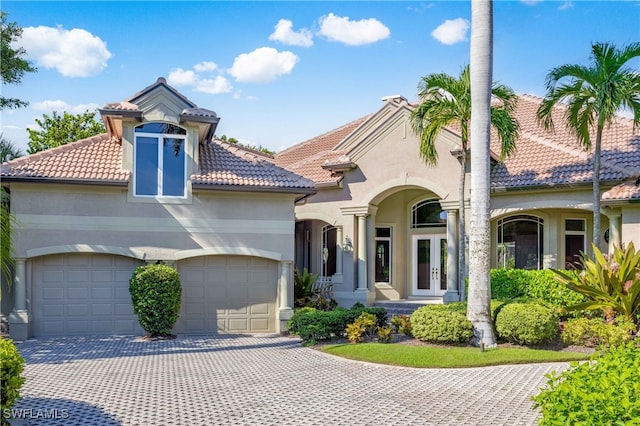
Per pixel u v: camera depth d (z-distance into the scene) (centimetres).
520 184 2183
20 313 2019
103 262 2156
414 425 980
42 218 2075
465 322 1627
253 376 1388
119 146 2339
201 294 2236
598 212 1847
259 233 2277
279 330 2242
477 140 1656
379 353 1577
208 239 2223
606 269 1638
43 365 1533
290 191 2262
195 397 1182
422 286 2842
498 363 1420
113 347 1855
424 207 2847
